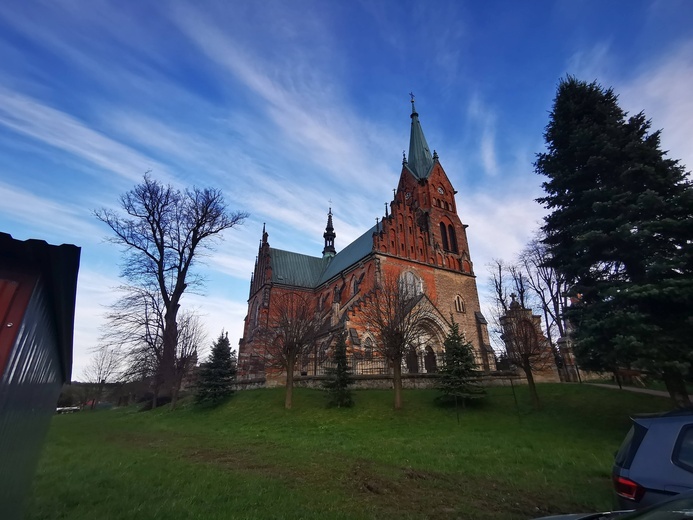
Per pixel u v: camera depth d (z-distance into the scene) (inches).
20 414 167.2
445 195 2133.4
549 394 927.7
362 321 1317.7
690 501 120.4
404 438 641.6
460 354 924.6
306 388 1143.6
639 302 601.6
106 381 2807.6
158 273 1334.9
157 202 1360.7
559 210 770.8
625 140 703.1
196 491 331.6
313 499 317.4
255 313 2281.0
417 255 1815.9
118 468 424.5
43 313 167.9
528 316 1101.7
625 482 201.2
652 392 895.7
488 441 600.4
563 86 799.7
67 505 297.4
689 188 587.8
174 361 1300.4
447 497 336.5
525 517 289.9
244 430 781.3
